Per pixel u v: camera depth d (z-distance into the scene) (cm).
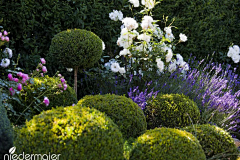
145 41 427
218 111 409
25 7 390
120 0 487
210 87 458
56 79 326
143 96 373
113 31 493
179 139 239
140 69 449
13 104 305
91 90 469
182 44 571
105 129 210
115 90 427
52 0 416
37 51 422
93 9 457
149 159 227
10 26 390
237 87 559
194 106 372
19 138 204
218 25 608
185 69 482
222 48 626
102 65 459
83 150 195
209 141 287
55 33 429
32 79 301
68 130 200
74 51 371
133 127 302
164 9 540
